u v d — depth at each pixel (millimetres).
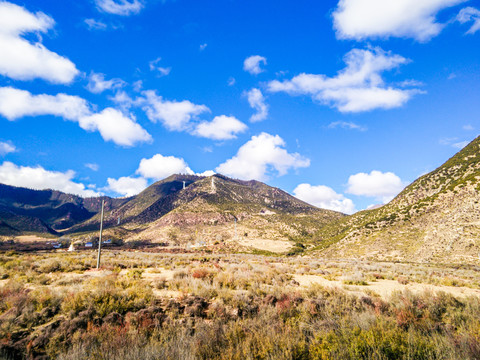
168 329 7574
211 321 8750
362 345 5508
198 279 14555
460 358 5191
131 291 11016
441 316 8914
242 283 14430
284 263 33781
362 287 15789
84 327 7887
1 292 10625
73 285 12930
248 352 5391
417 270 27031
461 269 29969
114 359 5512
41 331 7617
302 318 8445
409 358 5066
